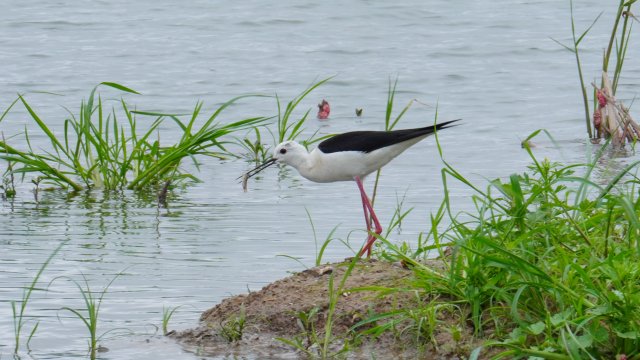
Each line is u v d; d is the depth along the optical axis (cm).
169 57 2522
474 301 818
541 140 1795
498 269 832
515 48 2591
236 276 1055
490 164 1630
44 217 1337
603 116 1791
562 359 724
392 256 1000
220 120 1975
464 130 1883
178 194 1481
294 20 2928
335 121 1966
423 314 830
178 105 2088
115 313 949
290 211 1355
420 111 2047
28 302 980
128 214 1352
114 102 2105
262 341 869
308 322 877
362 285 909
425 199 1409
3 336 894
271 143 1820
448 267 877
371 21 2917
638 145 1727
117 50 2591
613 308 734
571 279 787
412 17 2962
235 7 3103
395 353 820
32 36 2739
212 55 2542
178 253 1145
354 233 1230
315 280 945
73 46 2633
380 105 2094
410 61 2470
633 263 784
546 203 873
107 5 3166
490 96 2156
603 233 888
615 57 2484
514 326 805
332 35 2753
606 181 1445
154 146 1560
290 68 2411
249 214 1340
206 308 957
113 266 1095
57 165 1653
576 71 2364
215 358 841
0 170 1633
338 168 1188
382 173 1588
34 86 2233
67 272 1074
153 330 906
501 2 3169
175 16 2998
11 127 1891
